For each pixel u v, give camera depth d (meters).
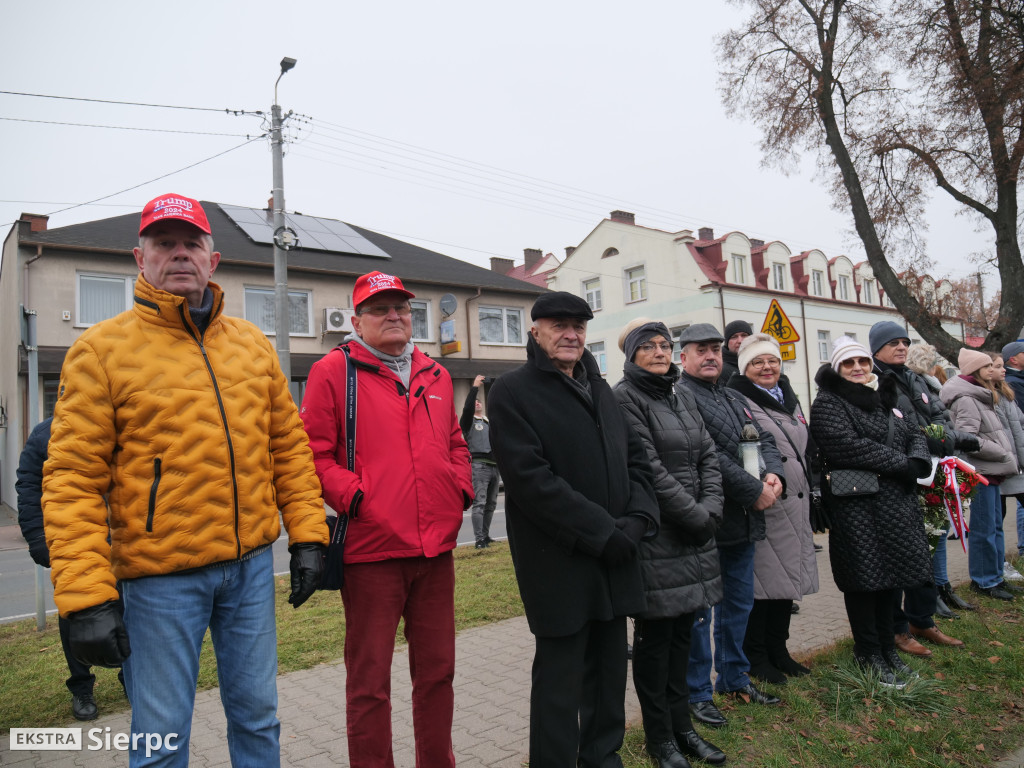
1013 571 6.10
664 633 3.04
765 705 3.57
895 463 3.79
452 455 3.03
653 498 2.93
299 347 19.14
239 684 2.23
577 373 3.00
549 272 33.78
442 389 3.00
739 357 4.28
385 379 2.84
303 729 3.51
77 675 3.76
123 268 16.44
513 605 5.78
